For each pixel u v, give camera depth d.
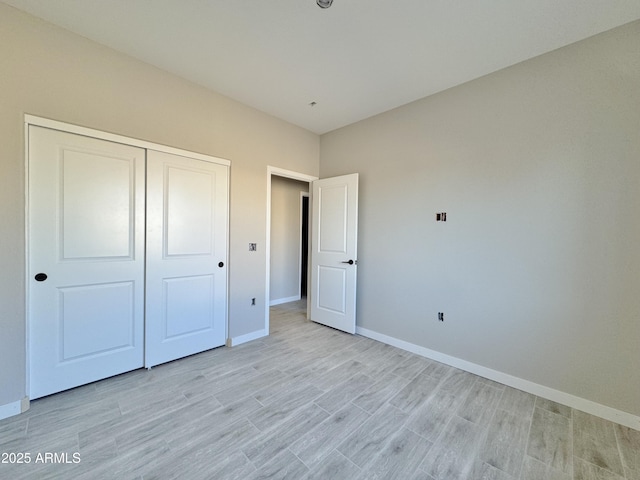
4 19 1.75
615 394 1.87
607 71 1.89
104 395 2.04
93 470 1.39
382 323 3.20
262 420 1.80
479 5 1.69
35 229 1.90
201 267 2.79
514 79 2.28
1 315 1.77
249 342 3.15
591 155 1.95
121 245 2.29
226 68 2.42
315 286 3.86
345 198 3.48
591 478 1.42
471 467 1.47
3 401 1.77
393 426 1.77
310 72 2.46
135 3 1.74
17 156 1.81
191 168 2.67
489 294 2.41
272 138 3.35
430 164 2.79
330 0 1.68
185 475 1.38
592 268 1.95
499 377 2.35
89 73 2.08
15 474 1.36
